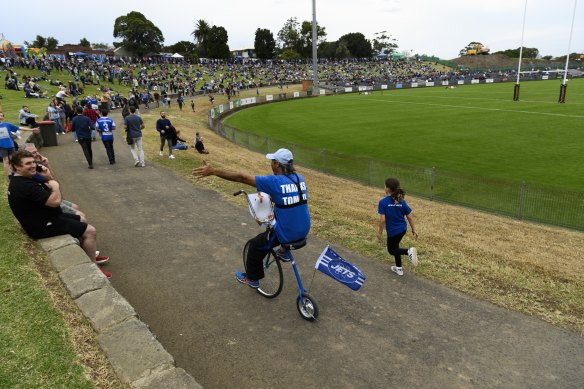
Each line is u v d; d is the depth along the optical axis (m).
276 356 4.79
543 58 186.12
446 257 7.55
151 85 63.38
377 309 5.79
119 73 66.62
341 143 28.55
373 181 17.33
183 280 6.49
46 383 3.55
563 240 10.10
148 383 3.71
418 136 30.06
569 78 102.56
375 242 8.13
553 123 34.22
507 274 6.91
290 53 143.00
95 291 5.00
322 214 9.87
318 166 20.16
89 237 6.52
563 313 5.75
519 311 5.79
